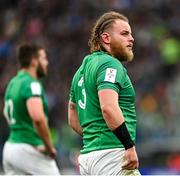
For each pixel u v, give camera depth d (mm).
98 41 15359
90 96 15039
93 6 59750
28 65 22359
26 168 22172
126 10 59219
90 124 15023
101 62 14781
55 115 47562
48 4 61156
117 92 14539
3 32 60969
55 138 43219
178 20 59344
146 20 58656
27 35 59406
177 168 36125
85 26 58312
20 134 22172
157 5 60062
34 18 60969
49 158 22281
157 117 47906
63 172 34781
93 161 14805
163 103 49906
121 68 14773
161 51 55469
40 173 22203
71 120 16219
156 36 57406
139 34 56938
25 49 22359
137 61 54062
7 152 22453
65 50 56094
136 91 50875
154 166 36594
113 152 14664
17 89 21938
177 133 45188
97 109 14906
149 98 50125
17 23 61281
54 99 49312
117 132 14234
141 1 59875
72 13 59938
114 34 15180
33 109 21422
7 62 55750
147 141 42469
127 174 14469
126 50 15227
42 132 21438
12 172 22531
